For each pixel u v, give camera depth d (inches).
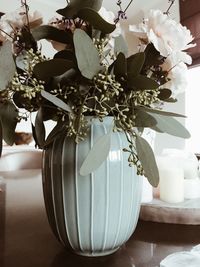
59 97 17.6
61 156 17.7
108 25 17.7
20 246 21.0
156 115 18.0
